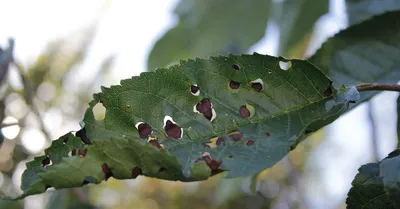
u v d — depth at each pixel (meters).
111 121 0.21
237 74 0.22
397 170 0.20
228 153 0.20
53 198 0.43
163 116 0.21
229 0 0.49
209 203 1.04
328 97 0.21
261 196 0.95
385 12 0.26
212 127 0.21
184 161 0.20
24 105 0.40
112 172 0.18
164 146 0.21
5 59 0.34
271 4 0.47
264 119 0.21
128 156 0.18
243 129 0.21
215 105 0.21
